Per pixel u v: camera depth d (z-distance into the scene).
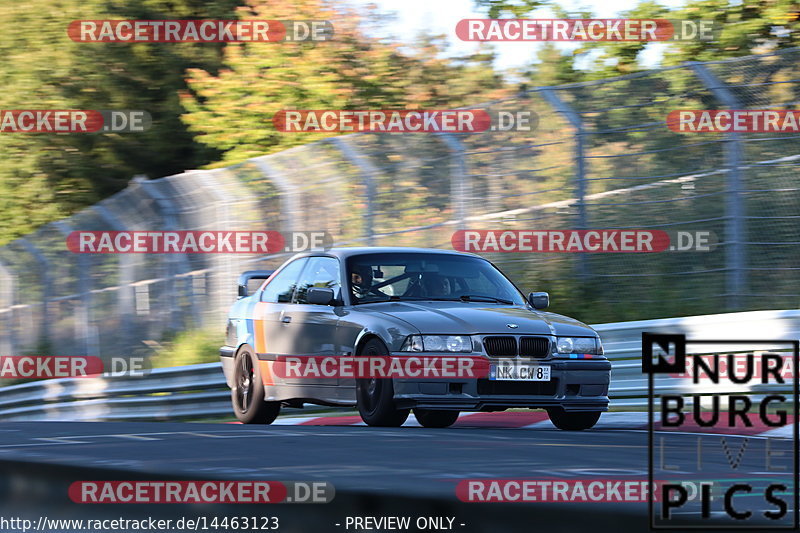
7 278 73.69
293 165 57.75
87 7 91.06
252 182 58.66
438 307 34.31
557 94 53.09
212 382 50.19
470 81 81.50
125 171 93.06
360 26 82.19
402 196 55.41
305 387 36.03
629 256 53.41
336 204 56.66
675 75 50.00
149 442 24.05
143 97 92.19
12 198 92.38
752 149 50.59
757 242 48.72
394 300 35.75
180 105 91.38
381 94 81.00
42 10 91.12
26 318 72.50
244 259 59.47
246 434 26.84
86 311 68.50
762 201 49.78
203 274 61.75
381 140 55.84
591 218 53.56
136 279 65.69
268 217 58.19
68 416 57.38
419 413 38.38
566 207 52.69
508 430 29.78
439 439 25.09
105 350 67.56
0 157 92.12
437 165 54.97
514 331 32.78
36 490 15.17
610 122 52.31
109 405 54.72
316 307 36.31
